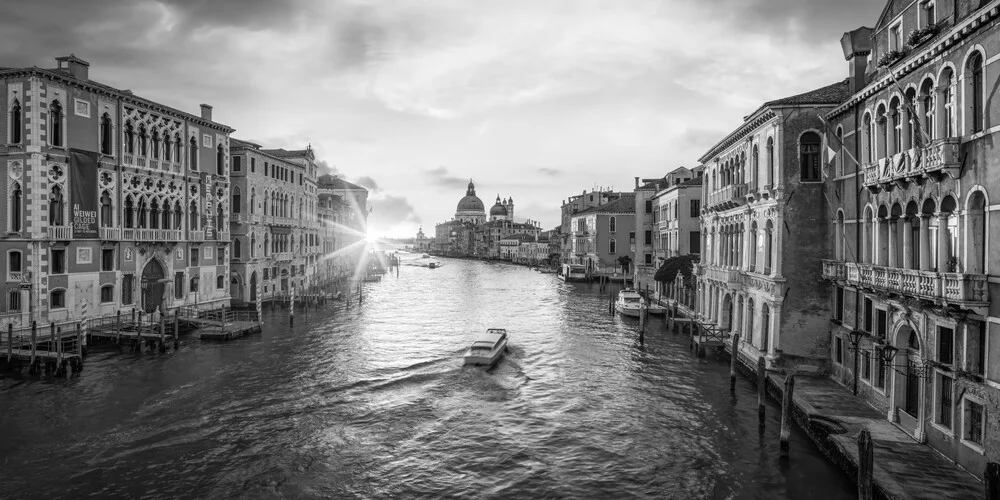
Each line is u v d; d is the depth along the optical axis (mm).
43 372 26125
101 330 31469
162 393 23859
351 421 21203
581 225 87188
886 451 15203
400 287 76750
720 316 31781
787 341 23062
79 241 30547
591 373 28000
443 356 31641
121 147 33094
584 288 72938
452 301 59188
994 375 12906
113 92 32281
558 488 16250
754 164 25906
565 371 28453
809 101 22406
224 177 42406
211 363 28891
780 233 22906
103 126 32281
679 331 39156
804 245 22844
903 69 16375
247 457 18031
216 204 41438
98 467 17156
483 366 28922
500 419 21562
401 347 34062
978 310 13242
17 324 28031
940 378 15164
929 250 15875
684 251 50719
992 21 12828
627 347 34062
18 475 16562
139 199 34500
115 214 32781
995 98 12789
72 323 30188
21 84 28547
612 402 23484
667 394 24359
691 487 16094
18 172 28688
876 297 18453
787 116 22828
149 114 35188
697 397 23859
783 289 22938
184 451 18375
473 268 131500
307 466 17484
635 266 65375
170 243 36469
